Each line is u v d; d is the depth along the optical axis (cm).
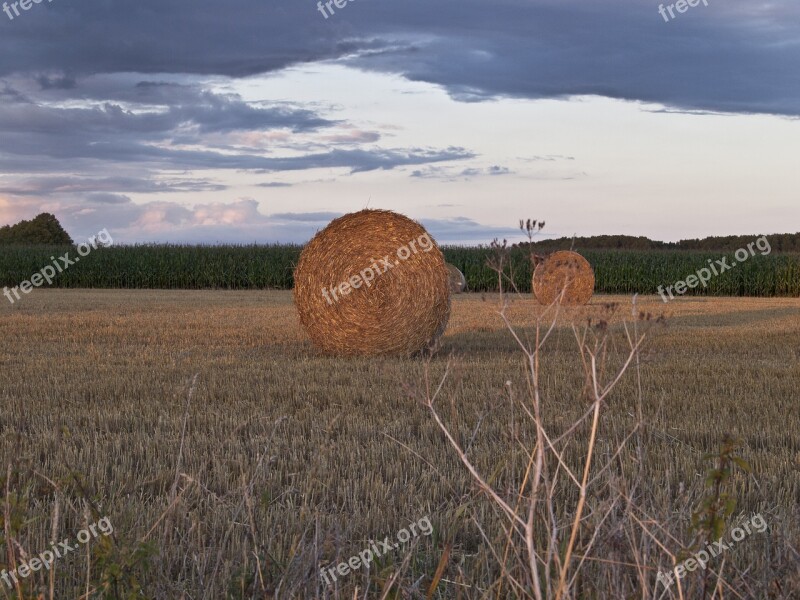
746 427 711
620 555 347
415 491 525
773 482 533
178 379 970
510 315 1855
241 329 1593
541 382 913
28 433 700
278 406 812
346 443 645
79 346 1320
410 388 411
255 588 355
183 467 578
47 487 503
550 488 341
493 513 455
